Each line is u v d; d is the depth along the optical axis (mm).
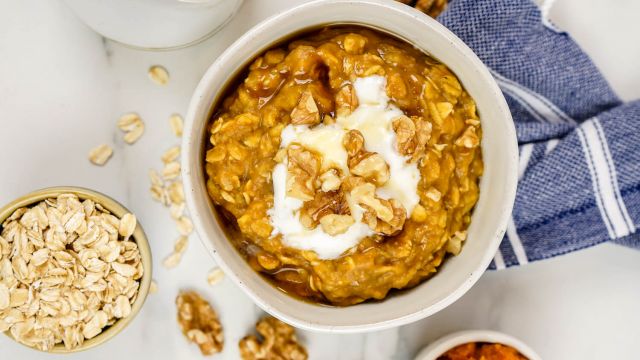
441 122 471
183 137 474
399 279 477
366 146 465
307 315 483
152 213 557
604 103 554
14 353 555
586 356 570
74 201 522
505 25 533
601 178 539
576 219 546
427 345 562
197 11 496
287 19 475
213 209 490
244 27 548
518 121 563
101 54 549
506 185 479
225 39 548
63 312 522
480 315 568
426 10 554
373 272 471
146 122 554
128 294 527
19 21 543
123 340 560
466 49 476
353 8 479
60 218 521
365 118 466
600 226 543
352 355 568
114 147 553
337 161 463
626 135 536
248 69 488
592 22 560
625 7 558
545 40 537
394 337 568
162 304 560
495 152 486
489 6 527
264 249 478
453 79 486
